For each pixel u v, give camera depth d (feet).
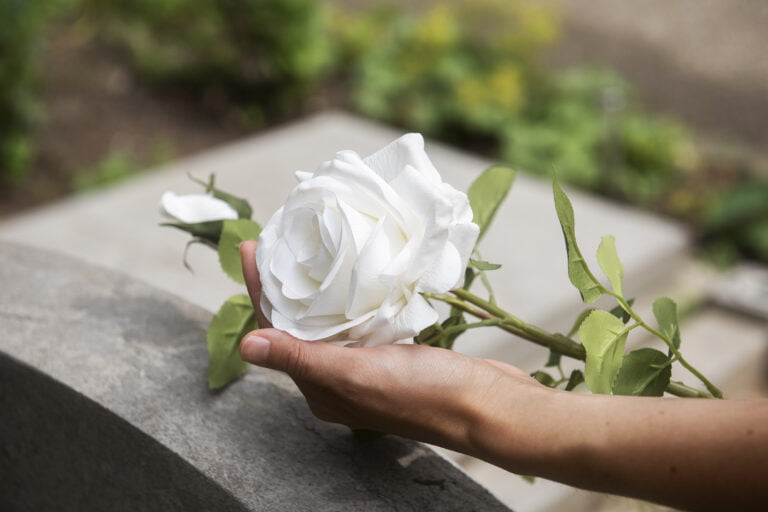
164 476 3.00
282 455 2.94
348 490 2.85
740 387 7.47
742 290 8.12
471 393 2.59
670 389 2.89
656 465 2.40
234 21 11.00
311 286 2.59
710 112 12.12
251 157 8.75
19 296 3.50
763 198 9.21
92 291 3.54
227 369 3.09
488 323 2.85
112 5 12.03
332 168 2.54
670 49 13.88
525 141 10.37
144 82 11.48
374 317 2.52
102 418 3.07
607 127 10.09
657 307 2.88
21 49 8.82
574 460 2.48
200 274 6.67
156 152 10.18
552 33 11.70
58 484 3.31
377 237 2.49
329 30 12.59
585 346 2.71
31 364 3.19
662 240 7.70
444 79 11.22
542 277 6.82
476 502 2.84
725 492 2.35
